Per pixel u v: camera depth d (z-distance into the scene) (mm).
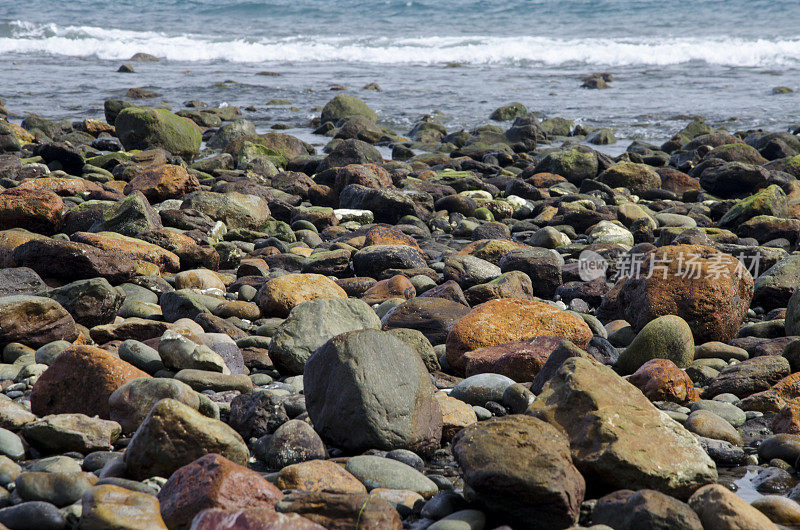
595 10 64312
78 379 6926
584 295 11758
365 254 12617
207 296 10227
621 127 31250
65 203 15648
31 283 9570
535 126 29125
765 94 37375
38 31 57500
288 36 58438
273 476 5641
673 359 8734
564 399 6238
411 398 6574
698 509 5168
